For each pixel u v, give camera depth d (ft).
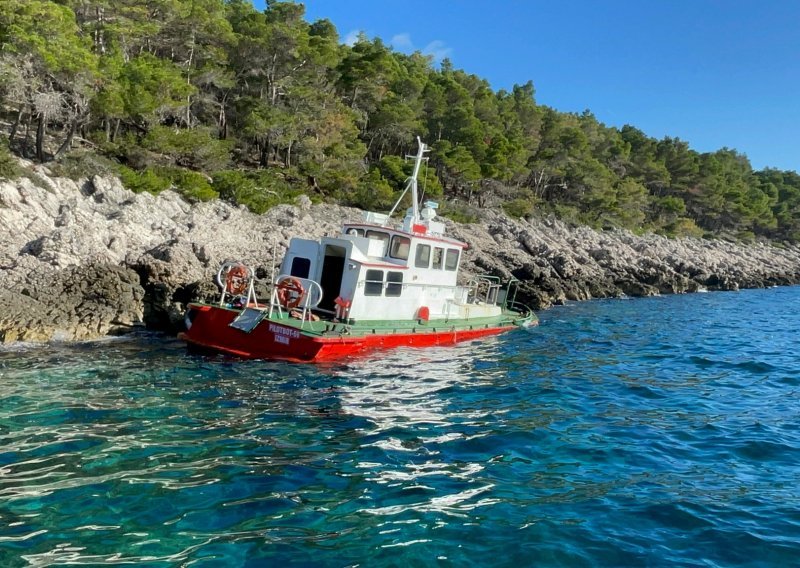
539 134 273.13
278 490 25.81
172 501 24.39
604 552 22.06
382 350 50.83
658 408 41.93
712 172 338.54
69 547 20.79
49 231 66.23
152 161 118.83
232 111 163.32
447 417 36.91
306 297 49.70
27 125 111.14
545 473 29.25
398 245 55.06
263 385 40.83
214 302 53.83
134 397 37.35
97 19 136.56
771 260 241.35
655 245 201.05
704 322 92.07
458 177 193.98
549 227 188.44
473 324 62.64
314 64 161.79
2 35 95.35
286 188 134.21
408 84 209.26
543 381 47.75
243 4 202.08
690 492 27.63
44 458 27.91
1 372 41.52
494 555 21.59
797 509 26.08
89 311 54.03
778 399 45.37
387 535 22.59
